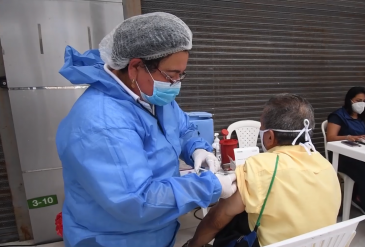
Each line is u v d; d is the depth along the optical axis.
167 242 0.92
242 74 2.79
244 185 0.85
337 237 0.77
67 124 0.75
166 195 0.71
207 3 2.50
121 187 0.65
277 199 0.80
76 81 0.79
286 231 0.81
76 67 0.78
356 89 2.50
